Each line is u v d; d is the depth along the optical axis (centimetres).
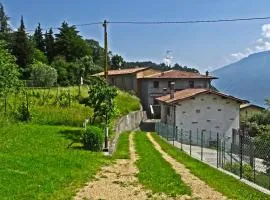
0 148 2464
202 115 5981
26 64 10669
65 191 1554
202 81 8644
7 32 12781
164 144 4059
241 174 2028
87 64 11331
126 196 1562
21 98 4791
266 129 3091
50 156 2252
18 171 1745
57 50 13262
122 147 3441
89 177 1881
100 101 3806
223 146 3622
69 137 3288
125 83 9369
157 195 1591
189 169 2325
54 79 8600
